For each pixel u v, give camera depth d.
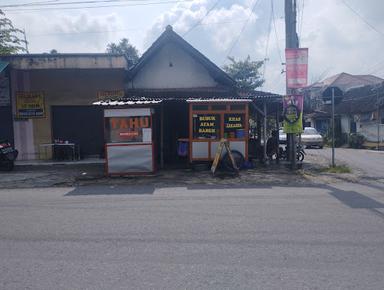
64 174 13.53
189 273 4.68
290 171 13.75
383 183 11.30
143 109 12.69
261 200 8.81
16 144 17.16
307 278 4.48
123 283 4.43
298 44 16.66
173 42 17.45
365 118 33.44
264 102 15.77
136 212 7.80
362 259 5.06
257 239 5.93
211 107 14.02
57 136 17.41
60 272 4.78
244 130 14.11
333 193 9.62
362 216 7.24
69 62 16.00
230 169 13.60
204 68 17.81
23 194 10.12
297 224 6.72
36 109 17.16
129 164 12.75
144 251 5.48
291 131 14.07
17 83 17.09
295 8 14.74
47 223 7.05
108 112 12.74
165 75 17.84
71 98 17.20
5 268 4.95
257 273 4.64
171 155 17.30
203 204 8.45
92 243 5.88
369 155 22.38
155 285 4.36
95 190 10.52
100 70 17.17
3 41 24.36
